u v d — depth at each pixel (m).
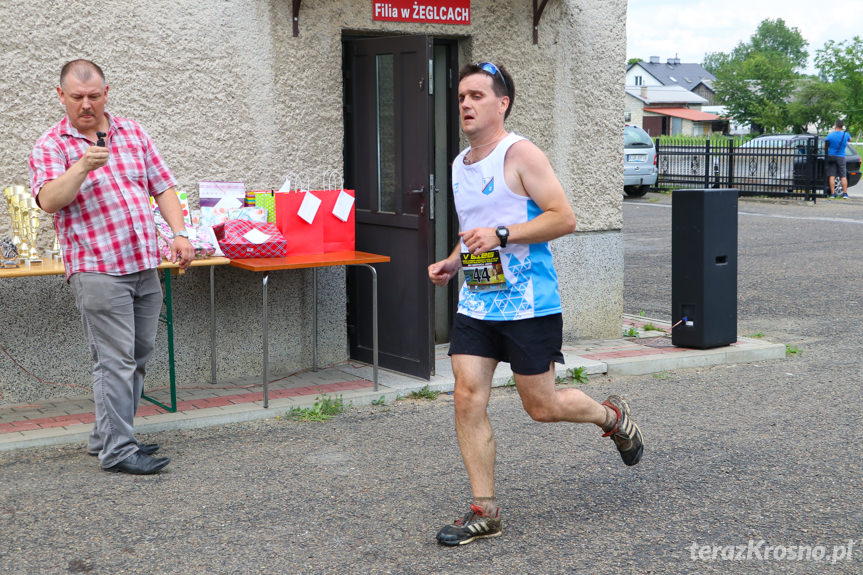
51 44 5.63
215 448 5.04
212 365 6.35
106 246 4.43
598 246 7.81
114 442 4.59
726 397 6.15
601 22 7.62
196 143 6.14
